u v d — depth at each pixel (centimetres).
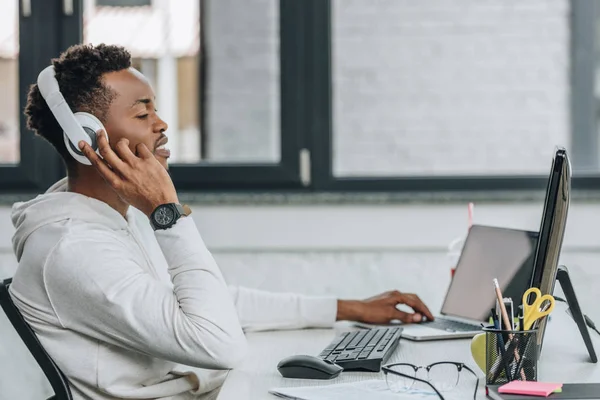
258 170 332
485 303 192
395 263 323
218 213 324
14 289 154
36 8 331
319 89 333
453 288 204
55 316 151
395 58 370
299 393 126
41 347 151
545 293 139
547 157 370
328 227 324
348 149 369
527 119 371
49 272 149
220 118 359
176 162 336
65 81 160
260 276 324
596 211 320
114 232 159
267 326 195
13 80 340
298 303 197
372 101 370
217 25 360
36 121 165
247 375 143
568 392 119
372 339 166
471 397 123
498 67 370
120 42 356
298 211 324
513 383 122
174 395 160
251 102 359
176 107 360
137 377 156
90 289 147
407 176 330
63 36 334
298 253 325
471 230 206
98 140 156
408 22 370
